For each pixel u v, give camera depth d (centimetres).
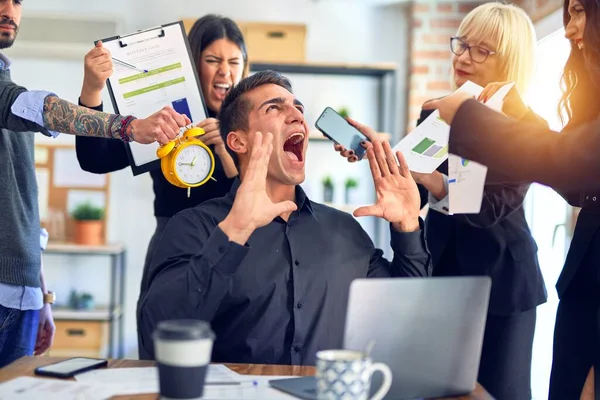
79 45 443
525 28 215
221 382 128
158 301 142
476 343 127
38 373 132
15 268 197
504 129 143
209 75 247
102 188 459
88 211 438
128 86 213
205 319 141
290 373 138
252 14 468
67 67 464
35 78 462
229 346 162
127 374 133
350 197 470
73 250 424
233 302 162
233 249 135
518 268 204
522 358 206
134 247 468
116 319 445
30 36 440
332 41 472
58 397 118
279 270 165
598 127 139
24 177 205
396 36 472
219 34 246
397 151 179
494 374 206
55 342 429
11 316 200
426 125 196
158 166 220
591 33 160
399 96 470
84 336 430
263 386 127
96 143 235
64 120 186
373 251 178
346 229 177
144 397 119
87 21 444
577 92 177
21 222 201
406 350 120
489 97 180
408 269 165
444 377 125
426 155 193
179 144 191
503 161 143
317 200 473
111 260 463
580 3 162
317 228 173
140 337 199
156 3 462
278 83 180
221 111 182
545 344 382
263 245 166
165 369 112
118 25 446
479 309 125
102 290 464
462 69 219
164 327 113
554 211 389
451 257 211
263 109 174
